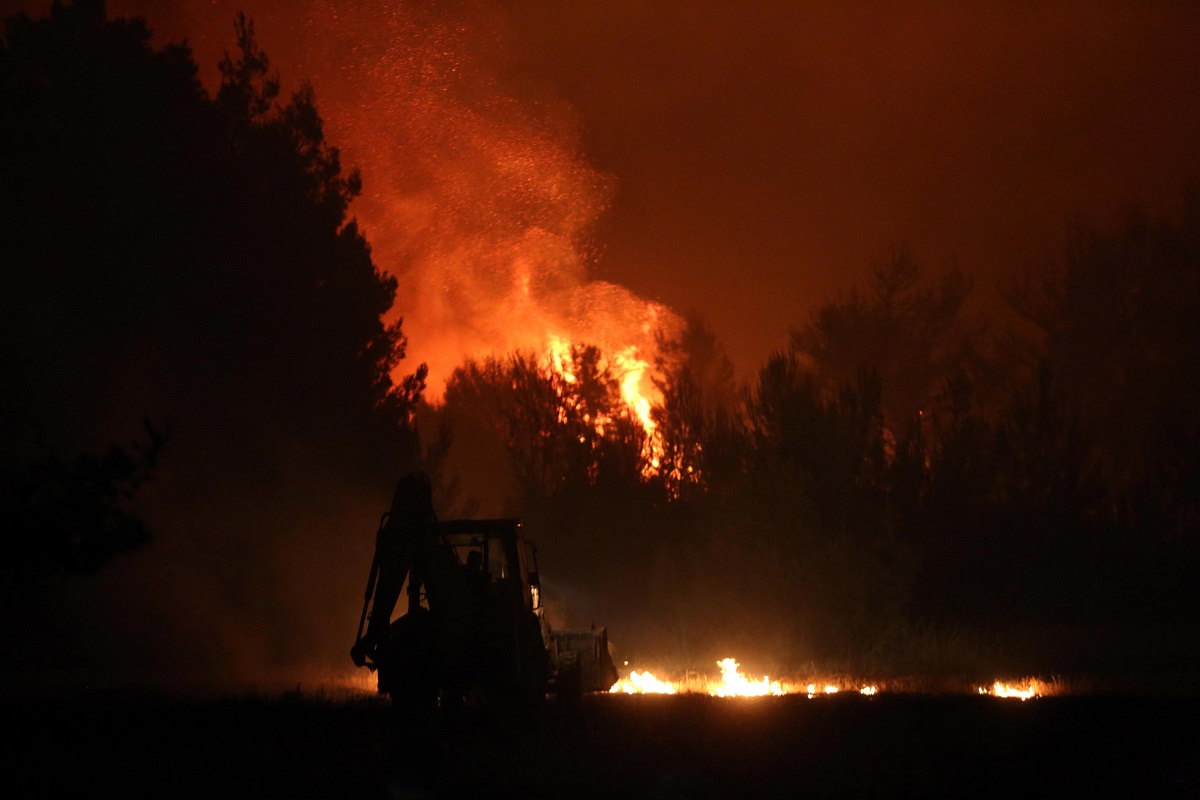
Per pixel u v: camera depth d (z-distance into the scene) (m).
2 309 20.09
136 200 22.14
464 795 6.69
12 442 19.25
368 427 25.72
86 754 7.89
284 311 24.52
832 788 6.92
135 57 22.81
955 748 8.36
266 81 26.81
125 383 21.88
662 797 6.70
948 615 26.83
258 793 6.61
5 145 20.62
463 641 12.80
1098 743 8.57
